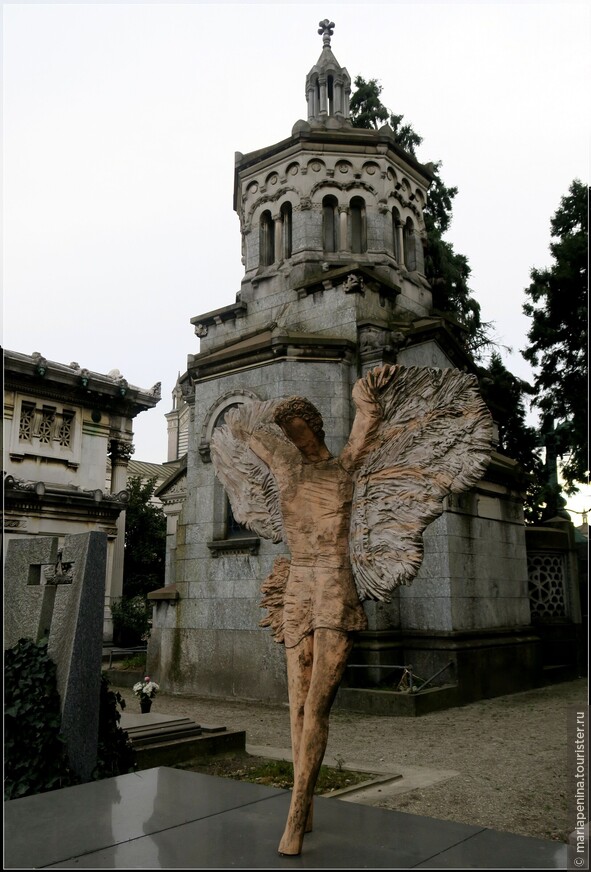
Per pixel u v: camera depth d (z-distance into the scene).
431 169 19.94
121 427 27.28
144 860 3.91
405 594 14.59
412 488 4.30
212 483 15.98
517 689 15.68
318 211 17.55
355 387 4.67
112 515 25.20
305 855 3.91
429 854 3.90
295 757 4.19
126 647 24.16
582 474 21.97
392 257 17.77
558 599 19.56
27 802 5.10
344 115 20.42
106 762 7.35
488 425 4.13
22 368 23.58
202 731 9.54
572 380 21.44
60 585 7.78
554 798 7.41
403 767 8.89
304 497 4.58
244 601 14.80
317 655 4.20
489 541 16.14
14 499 22.36
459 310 25.84
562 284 20.47
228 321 18.16
